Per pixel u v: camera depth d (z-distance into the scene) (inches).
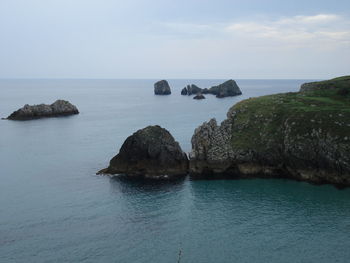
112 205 2635.3
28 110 6904.5
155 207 2608.3
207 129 3535.9
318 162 3095.5
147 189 2967.5
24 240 2111.2
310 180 3112.7
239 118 3823.8
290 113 3545.8
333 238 2150.6
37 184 3070.9
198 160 3385.8
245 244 2092.8
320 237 2165.4
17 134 5255.9
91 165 3644.2
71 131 5531.5
